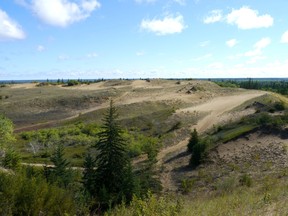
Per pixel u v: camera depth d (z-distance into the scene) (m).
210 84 130.12
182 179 39.72
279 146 43.09
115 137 25.59
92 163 26.27
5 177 8.57
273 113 59.56
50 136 74.44
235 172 37.53
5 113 107.44
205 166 43.38
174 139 65.50
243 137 48.81
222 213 8.62
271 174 32.75
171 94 116.06
